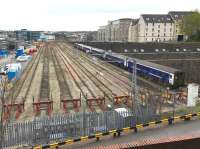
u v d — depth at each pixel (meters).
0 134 20.58
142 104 28.11
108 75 55.88
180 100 34.12
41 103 30.80
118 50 116.31
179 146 9.74
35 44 174.50
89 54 98.56
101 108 32.09
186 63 78.12
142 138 22.44
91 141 22.06
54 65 70.50
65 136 21.89
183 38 142.88
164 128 24.64
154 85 47.50
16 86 44.12
